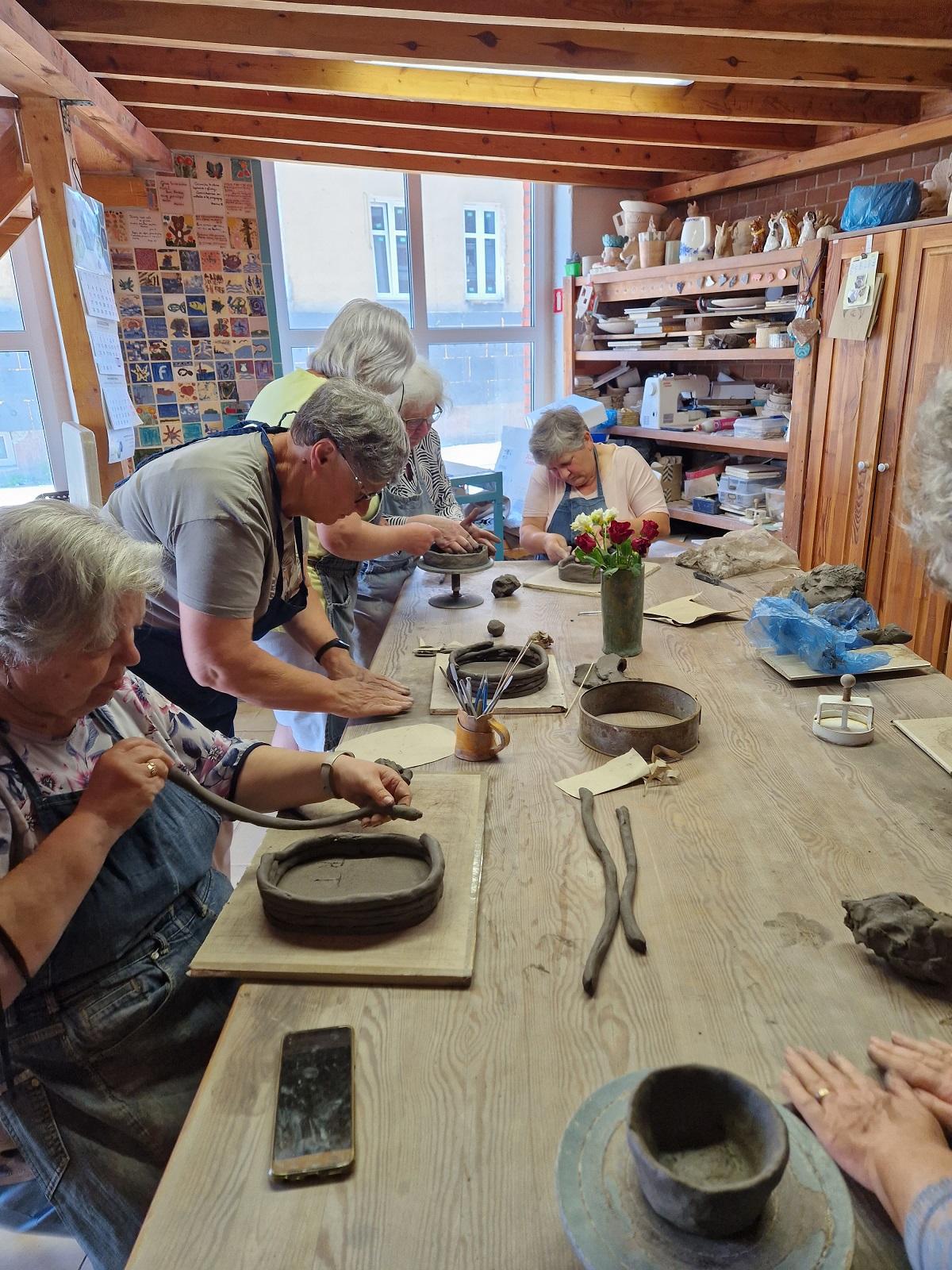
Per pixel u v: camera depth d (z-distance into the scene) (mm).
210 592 1508
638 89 3277
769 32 2432
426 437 2924
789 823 1232
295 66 3043
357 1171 718
